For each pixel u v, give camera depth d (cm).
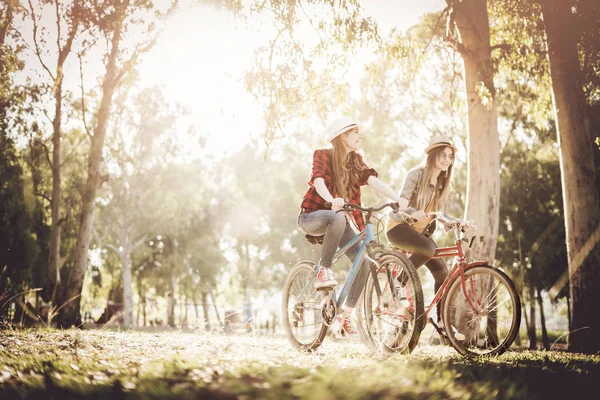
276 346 598
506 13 1355
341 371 321
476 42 1256
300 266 578
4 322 738
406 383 296
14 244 2614
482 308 494
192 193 4259
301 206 548
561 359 509
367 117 2725
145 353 493
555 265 2616
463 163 2650
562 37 1238
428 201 563
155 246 4659
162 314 4656
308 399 252
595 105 1329
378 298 508
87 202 1969
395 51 1325
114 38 1777
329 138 545
